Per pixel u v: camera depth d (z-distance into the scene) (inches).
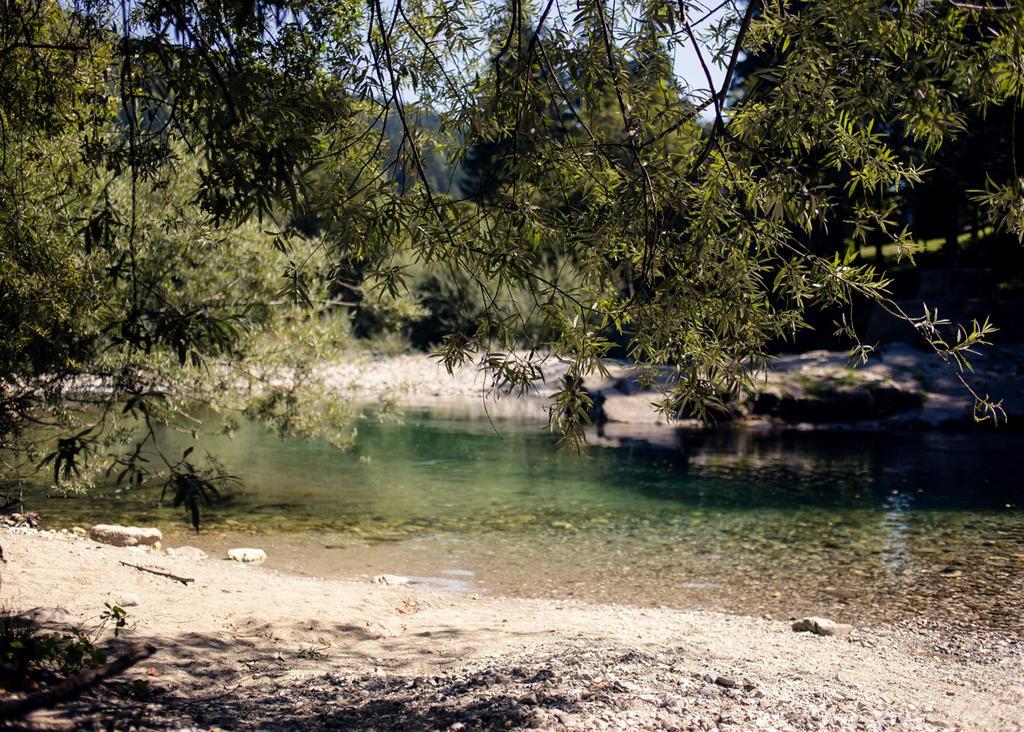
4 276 295.0
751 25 210.7
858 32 192.2
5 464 542.9
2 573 349.4
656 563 507.2
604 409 1205.1
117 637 295.1
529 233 204.5
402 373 1569.9
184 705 235.0
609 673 264.8
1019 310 1284.4
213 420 1015.6
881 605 427.2
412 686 265.6
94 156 223.3
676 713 226.5
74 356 330.6
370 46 204.7
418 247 201.9
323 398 636.7
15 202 318.0
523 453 911.0
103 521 562.6
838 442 1016.2
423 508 645.3
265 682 268.8
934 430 1101.7
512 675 265.9
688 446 985.5
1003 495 701.3
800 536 571.8
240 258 529.7
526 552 530.0
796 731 222.8
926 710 264.8
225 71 181.8
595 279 205.2
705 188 198.7
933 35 192.9
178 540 527.2
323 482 727.7
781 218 200.5
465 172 1498.5
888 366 1213.7
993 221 198.7
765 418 1156.5
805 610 420.2
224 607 355.9
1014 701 283.4
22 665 235.6
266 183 176.1
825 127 202.1
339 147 213.6
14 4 230.5
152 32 184.9
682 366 208.1
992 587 456.8
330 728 219.3
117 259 421.1
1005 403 1101.1
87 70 258.2
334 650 318.3
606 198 206.8
